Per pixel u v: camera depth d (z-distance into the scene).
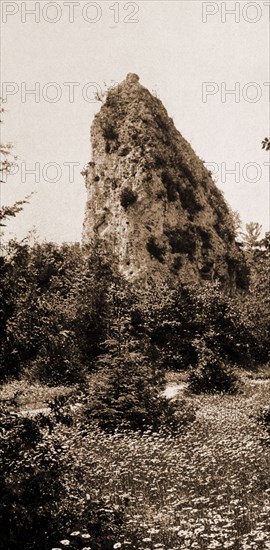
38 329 12.48
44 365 32.97
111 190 81.62
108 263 53.72
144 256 76.12
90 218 82.31
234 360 46.41
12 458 9.63
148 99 86.19
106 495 12.83
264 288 51.41
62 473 10.12
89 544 9.51
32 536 9.23
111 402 20.20
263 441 17.31
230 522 11.01
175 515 11.76
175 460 15.32
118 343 22.11
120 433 19.30
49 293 47.03
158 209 79.19
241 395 31.42
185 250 79.19
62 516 9.56
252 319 49.66
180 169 85.00
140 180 79.81
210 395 31.31
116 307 44.97
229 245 84.69
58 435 16.98
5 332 11.55
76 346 37.62
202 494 13.18
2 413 10.03
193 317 46.91
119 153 82.69
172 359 44.44
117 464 15.42
